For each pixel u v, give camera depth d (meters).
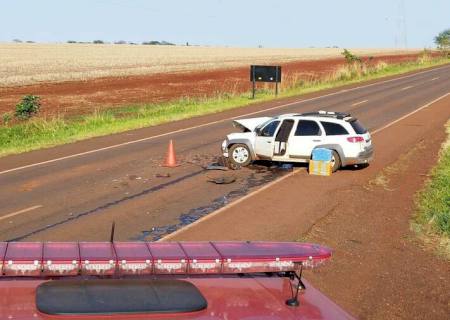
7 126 28.62
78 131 27.05
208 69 78.50
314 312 3.67
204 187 16.81
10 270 3.66
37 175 18.41
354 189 16.64
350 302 9.12
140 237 12.12
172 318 3.32
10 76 62.06
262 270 4.02
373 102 39.47
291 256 4.07
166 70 75.94
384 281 10.02
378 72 63.88
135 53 127.31
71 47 149.75
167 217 13.66
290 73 69.31
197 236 12.18
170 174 18.56
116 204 14.84
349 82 54.69
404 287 9.80
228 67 83.00
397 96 43.22
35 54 110.75
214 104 36.94
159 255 3.93
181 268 3.90
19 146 23.48
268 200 15.29
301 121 19.58
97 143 24.52
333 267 10.55
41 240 11.88
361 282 9.93
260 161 20.81
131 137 26.08
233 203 14.96
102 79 61.78
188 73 71.00
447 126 29.14
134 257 3.86
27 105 32.44
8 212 14.07
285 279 4.17
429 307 9.09
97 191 16.27
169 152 19.80
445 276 10.37
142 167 19.62
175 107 35.41
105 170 19.14
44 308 3.21
